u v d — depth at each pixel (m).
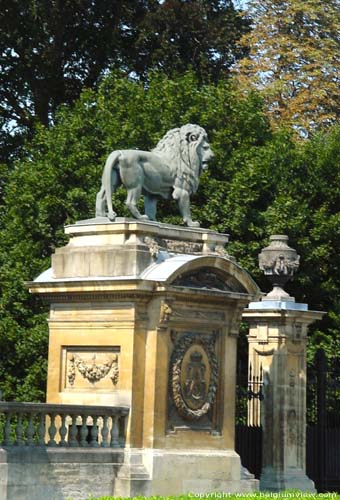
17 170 55.91
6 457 32.16
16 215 54.69
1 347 52.44
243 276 36.84
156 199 37.16
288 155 56.12
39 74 66.94
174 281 34.97
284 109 71.81
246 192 53.94
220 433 36.97
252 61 71.75
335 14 76.38
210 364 36.75
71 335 36.06
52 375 36.34
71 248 36.09
